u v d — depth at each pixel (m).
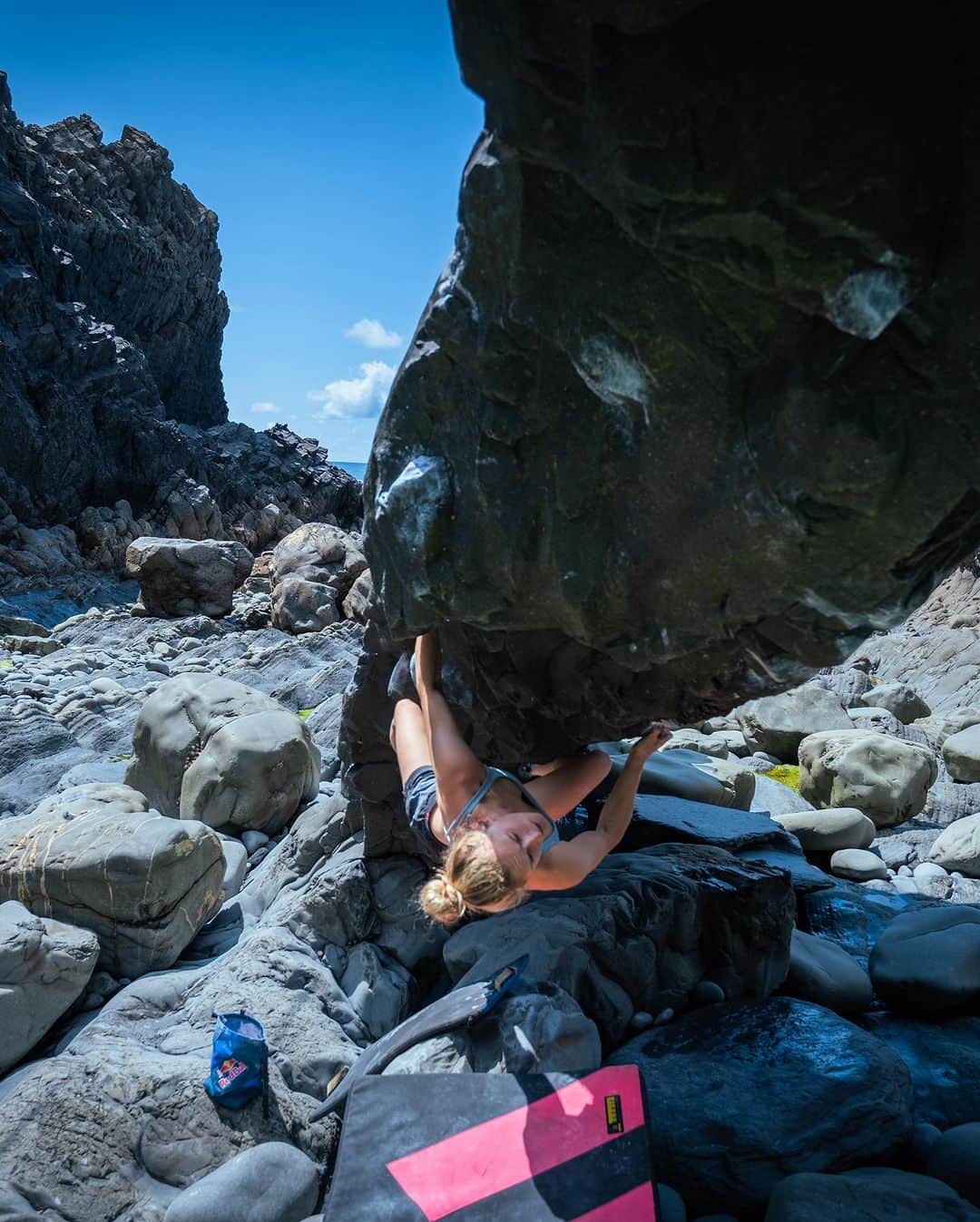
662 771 6.48
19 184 35.12
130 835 4.50
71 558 31.12
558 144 1.84
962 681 12.52
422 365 2.60
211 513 37.09
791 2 1.60
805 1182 3.00
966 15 1.59
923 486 1.92
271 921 4.65
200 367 50.16
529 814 3.16
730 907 4.46
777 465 1.97
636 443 2.24
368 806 4.66
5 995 3.82
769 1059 3.73
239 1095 3.38
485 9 1.80
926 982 4.38
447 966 4.29
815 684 10.92
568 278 2.07
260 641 13.47
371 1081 3.18
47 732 8.62
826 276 1.68
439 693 3.45
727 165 1.66
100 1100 3.29
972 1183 3.18
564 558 2.46
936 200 1.66
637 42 1.67
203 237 47.81
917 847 6.66
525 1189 2.84
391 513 2.72
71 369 33.38
